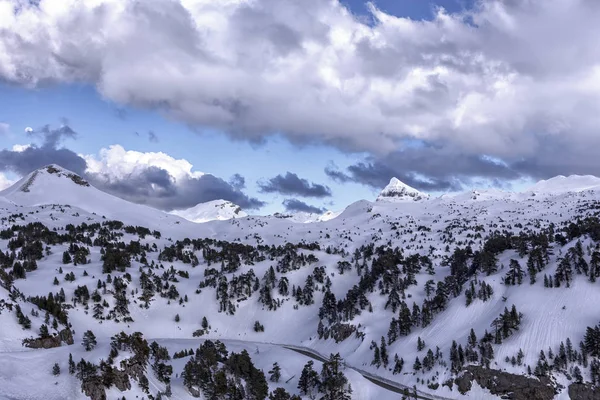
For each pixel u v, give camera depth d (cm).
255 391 19912
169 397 18300
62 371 17312
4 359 17412
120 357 18200
